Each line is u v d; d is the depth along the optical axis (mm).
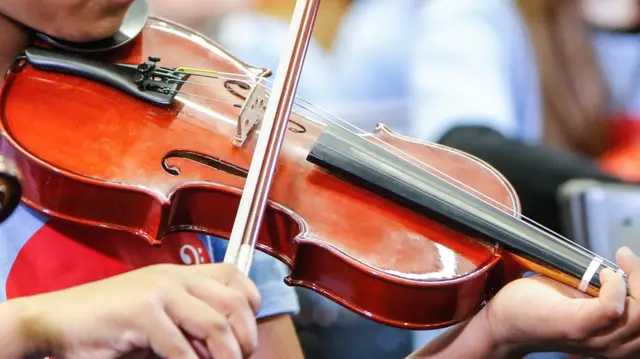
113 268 2195
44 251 2141
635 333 1935
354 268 1989
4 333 1687
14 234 2125
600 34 4641
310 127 2400
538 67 4539
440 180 2195
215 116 2318
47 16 2230
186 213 2145
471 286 2010
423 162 2352
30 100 2205
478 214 2088
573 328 1912
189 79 2434
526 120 4520
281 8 5109
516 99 4488
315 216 2100
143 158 2137
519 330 2002
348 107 4977
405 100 4926
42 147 2088
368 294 2004
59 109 2203
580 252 2037
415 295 1977
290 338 2457
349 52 5129
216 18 5059
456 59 4406
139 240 2238
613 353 1993
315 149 2199
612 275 1912
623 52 4637
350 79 5082
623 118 4605
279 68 2203
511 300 2006
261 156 2035
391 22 4996
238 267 1823
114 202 2072
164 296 1672
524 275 2195
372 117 4953
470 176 2318
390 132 2479
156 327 1649
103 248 2193
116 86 2295
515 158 3660
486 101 4336
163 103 2273
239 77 2525
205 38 2629
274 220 2123
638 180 3855
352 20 5180
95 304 1688
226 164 2186
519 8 4570
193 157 2191
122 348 1679
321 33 5164
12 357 1690
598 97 4551
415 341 4219
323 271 2053
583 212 3326
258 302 1714
